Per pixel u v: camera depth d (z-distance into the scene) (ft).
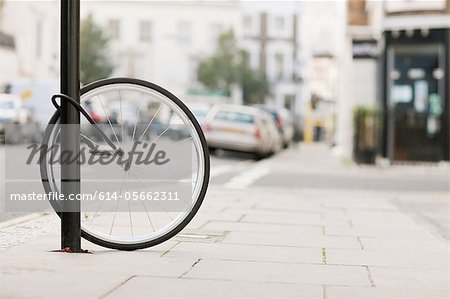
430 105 84.48
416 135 82.84
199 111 118.42
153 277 16.12
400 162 82.74
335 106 181.06
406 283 16.53
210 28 297.74
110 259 17.97
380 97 86.12
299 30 306.96
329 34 289.94
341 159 98.73
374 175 64.64
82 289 14.71
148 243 19.33
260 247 21.27
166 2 294.87
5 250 19.04
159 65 295.28
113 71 221.25
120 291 14.65
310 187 48.65
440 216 33.96
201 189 19.45
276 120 138.21
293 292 15.12
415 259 20.01
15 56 136.98
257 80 254.68
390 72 85.40
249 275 16.83
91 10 225.56
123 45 293.84
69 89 18.38
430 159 82.69
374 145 81.05
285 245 21.86
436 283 16.62
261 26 307.99
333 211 33.06
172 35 295.07
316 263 18.81
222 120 95.04
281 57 309.42
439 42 83.97
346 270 17.94
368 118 81.20
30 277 15.66
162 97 19.11
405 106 85.10
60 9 18.48
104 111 19.20
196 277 16.33
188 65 296.10
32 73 143.54
